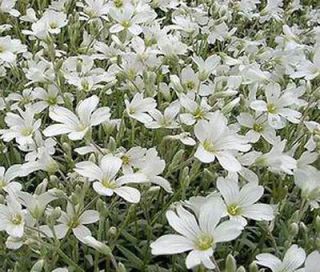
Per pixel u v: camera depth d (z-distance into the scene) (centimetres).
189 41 27
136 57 22
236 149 16
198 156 15
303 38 29
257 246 18
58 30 24
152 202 20
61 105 22
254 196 15
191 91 21
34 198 15
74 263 16
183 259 18
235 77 21
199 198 15
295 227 16
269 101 20
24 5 30
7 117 19
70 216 16
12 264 18
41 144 19
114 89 24
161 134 20
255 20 33
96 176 15
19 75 25
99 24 26
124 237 19
